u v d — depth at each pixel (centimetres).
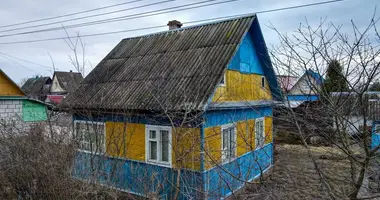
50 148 466
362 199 329
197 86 777
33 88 4703
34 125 584
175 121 748
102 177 550
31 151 464
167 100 773
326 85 362
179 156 602
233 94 899
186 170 687
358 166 377
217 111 806
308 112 382
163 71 916
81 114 854
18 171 454
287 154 1174
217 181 738
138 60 1056
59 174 442
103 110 866
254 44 1048
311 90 370
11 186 463
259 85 1056
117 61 1120
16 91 1339
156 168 787
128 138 856
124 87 938
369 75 313
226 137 862
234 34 902
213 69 808
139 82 926
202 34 996
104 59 1177
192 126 739
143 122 828
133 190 714
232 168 823
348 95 347
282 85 414
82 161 522
